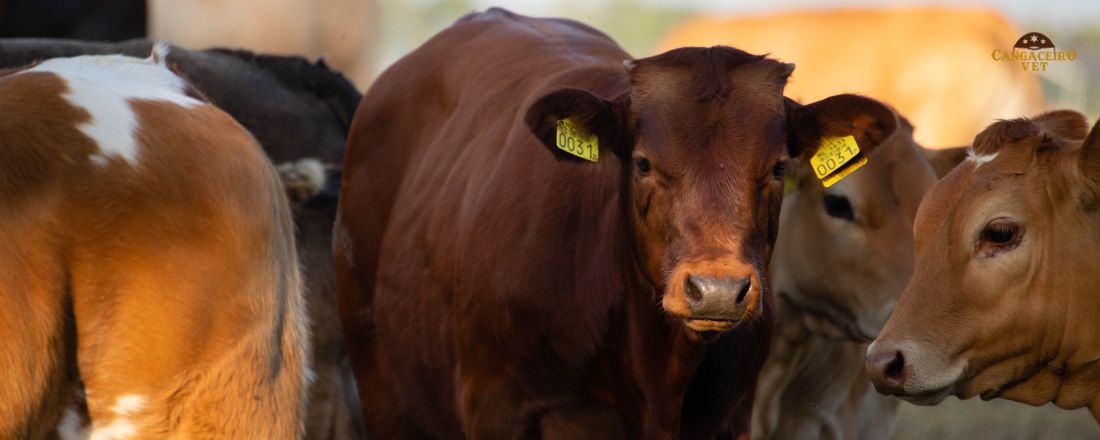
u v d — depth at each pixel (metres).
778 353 23.66
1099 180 16.56
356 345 23.12
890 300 22.30
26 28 38.06
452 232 19.89
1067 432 30.34
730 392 18.38
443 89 22.19
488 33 22.58
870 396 25.50
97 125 14.80
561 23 23.39
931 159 23.88
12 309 13.91
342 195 23.52
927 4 69.94
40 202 14.18
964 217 17.20
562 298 18.12
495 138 20.06
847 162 17.41
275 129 25.89
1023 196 16.97
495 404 18.78
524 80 20.58
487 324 18.70
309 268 24.44
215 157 15.40
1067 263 16.86
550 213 18.34
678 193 16.28
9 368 13.95
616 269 17.75
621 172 17.38
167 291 14.83
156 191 14.84
